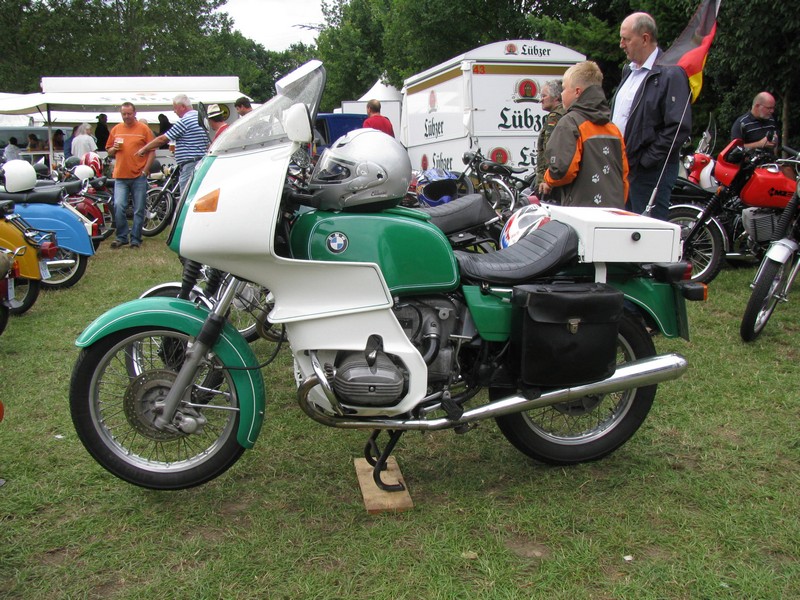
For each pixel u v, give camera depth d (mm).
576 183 4301
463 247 4906
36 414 3887
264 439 3564
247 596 2389
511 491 3059
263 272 2717
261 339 5242
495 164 8164
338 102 34844
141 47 43125
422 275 2799
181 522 2820
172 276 7625
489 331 2893
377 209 2861
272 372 4570
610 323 2855
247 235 2639
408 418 2852
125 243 9656
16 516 2859
